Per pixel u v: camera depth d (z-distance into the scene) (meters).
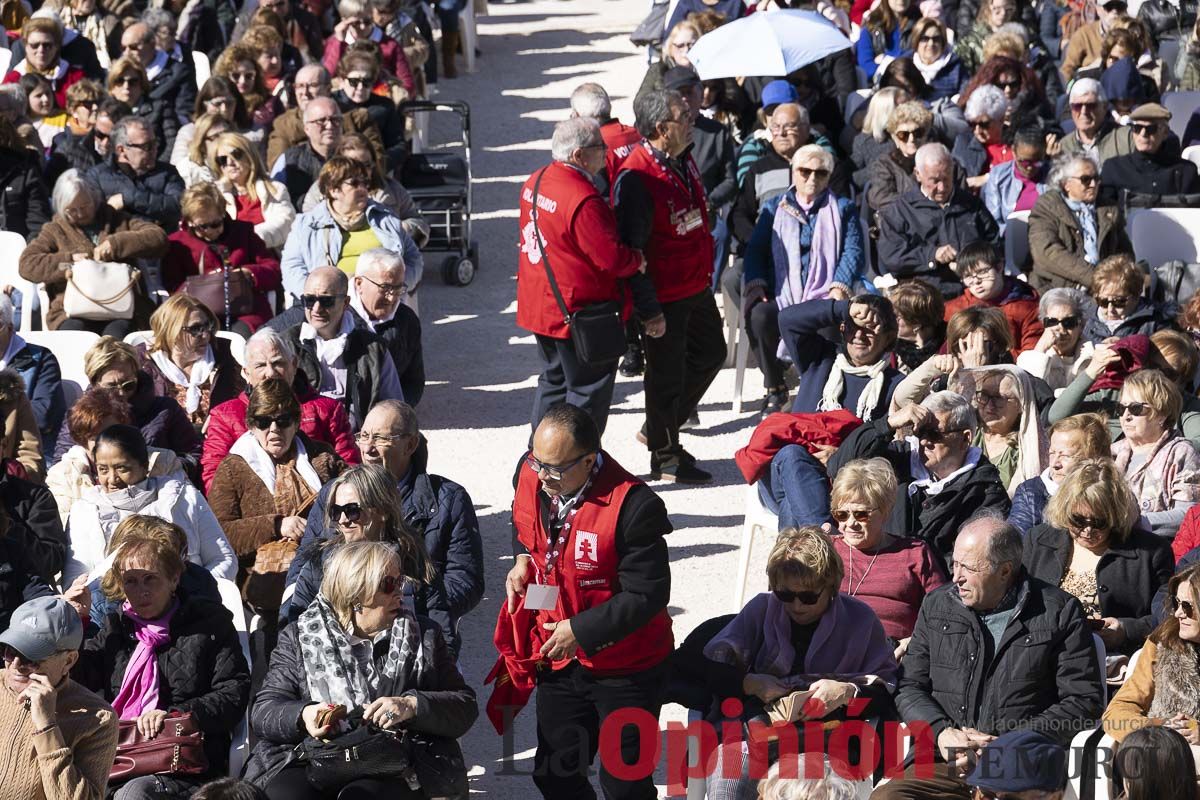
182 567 18.39
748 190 31.88
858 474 19.52
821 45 36.56
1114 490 19.39
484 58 57.09
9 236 30.27
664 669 17.75
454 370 33.50
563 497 17.20
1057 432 21.28
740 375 31.14
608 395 25.91
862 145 34.75
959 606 17.91
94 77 40.94
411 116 40.84
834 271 29.11
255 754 17.48
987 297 28.16
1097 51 43.19
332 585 17.27
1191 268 30.38
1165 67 43.06
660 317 25.77
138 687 18.06
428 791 17.19
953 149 35.66
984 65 36.84
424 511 20.75
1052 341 26.34
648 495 17.09
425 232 33.69
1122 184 33.78
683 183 26.66
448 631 19.45
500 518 27.06
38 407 25.06
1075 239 30.95
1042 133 33.62
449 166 37.56
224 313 28.94
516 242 40.47
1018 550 17.66
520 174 45.06
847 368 24.72
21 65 42.38
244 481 22.05
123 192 31.58
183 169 33.19
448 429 30.75
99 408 22.23
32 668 16.41
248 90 38.81
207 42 47.53
